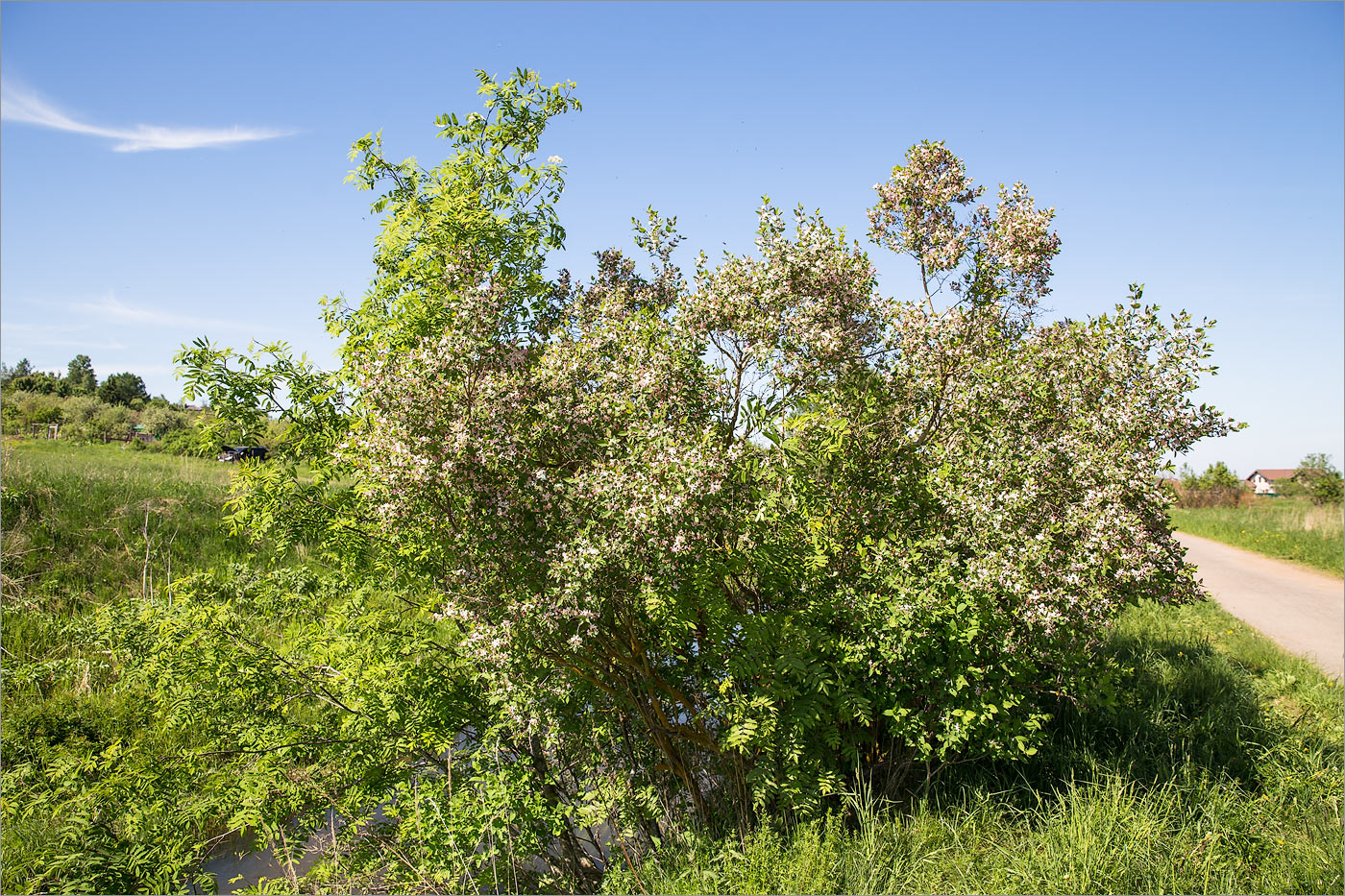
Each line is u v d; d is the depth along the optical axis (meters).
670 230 6.15
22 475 12.12
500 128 6.24
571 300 6.12
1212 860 4.25
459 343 4.34
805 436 4.98
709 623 5.17
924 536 5.23
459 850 4.65
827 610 4.98
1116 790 4.77
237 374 5.62
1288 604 12.16
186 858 5.48
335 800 5.52
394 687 5.70
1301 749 5.93
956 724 4.68
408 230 5.80
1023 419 5.29
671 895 4.12
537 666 4.86
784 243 5.18
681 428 4.70
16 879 5.32
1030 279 5.66
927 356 5.19
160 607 6.26
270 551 9.95
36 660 8.54
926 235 5.69
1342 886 3.99
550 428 4.56
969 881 4.16
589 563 4.04
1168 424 5.21
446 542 4.59
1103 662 5.48
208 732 5.86
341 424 5.83
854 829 4.88
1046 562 4.52
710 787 5.59
